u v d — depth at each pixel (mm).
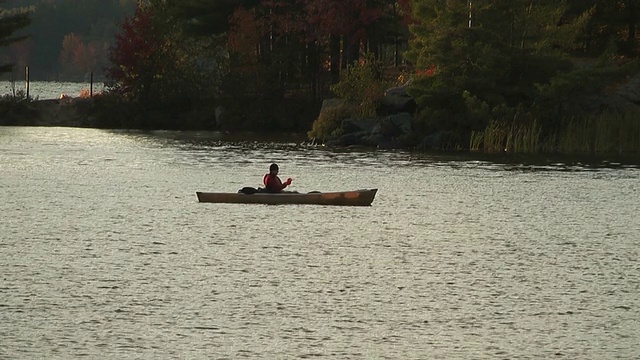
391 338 66312
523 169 158875
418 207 119312
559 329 68500
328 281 81188
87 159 172625
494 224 108312
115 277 81812
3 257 89312
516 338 66562
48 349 63438
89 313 71188
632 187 137375
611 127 190750
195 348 63906
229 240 98000
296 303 74312
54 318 69812
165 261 88188
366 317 70938
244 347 64188
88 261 88000
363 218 111250
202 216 111938
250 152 188000
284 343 65062
